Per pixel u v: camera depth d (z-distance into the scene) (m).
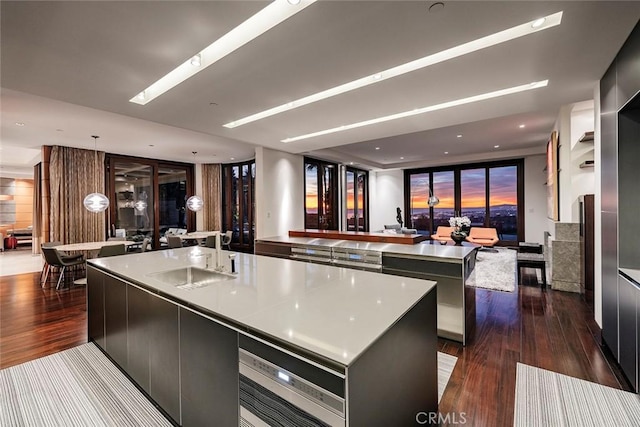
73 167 6.59
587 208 4.36
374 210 11.81
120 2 1.69
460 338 2.77
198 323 1.55
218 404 1.45
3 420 1.87
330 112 3.69
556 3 1.75
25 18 1.81
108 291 2.49
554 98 3.25
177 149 7.09
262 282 1.99
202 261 2.80
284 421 1.14
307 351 1.06
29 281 5.50
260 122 4.09
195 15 1.83
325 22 1.92
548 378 2.23
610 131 2.52
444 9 1.80
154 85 3.00
